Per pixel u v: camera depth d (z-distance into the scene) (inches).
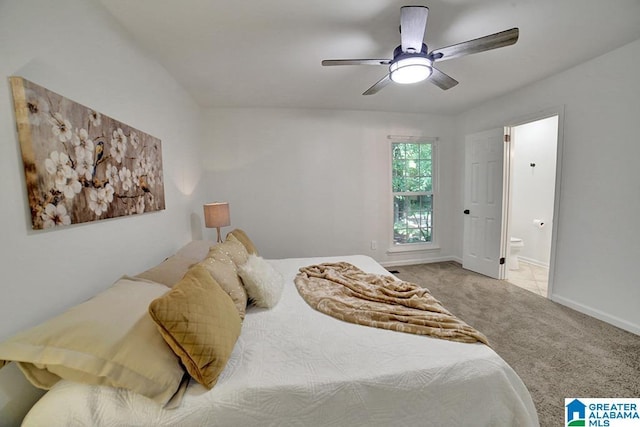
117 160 58.1
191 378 38.4
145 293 45.6
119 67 63.1
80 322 34.8
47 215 40.1
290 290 73.5
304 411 35.8
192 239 113.7
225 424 34.1
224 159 138.0
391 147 156.5
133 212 64.4
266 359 42.4
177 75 95.2
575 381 63.1
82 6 50.9
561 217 103.3
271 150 141.8
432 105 141.9
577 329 85.8
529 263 164.4
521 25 70.5
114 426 32.7
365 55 84.3
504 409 40.5
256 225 143.6
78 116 46.7
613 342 78.2
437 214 165.3
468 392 39.6
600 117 89.5
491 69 98.2
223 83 104.1
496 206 133.5
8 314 35.3
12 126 36.2
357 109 146.8
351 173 151.3
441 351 43.7
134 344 34.8
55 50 44.1
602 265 90.9
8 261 35.4
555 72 101.3
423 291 64.7
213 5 59.8
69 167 44.4
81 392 33.7
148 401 34.1
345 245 154.0
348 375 38.5
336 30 70.8
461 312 99.3
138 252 68.2
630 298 84.0
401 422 37.4
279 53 82.2
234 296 55.6
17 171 36.7
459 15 65.6
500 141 129.3
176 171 97.3
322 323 53.9
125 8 59.0
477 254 145.3
